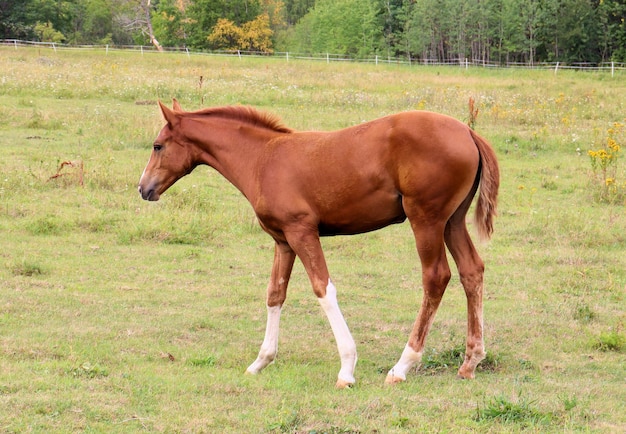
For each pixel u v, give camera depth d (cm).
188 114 661
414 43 6875
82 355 646
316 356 684
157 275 947
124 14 8156
